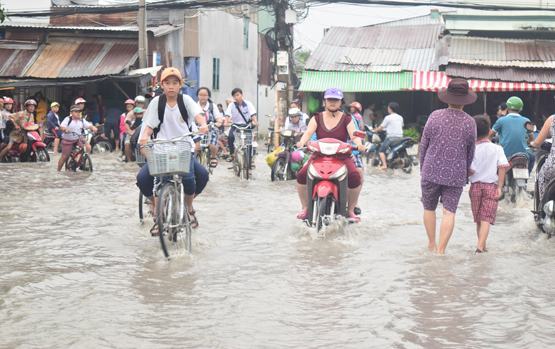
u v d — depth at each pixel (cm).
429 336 482
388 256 727
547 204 788
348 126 860
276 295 580
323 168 823
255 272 655
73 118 1595
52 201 1101
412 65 2903
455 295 584
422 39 3106
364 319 519
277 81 2631
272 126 3111
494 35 2902
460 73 2714
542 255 741
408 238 823
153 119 749
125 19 3244
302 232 845
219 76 3450
